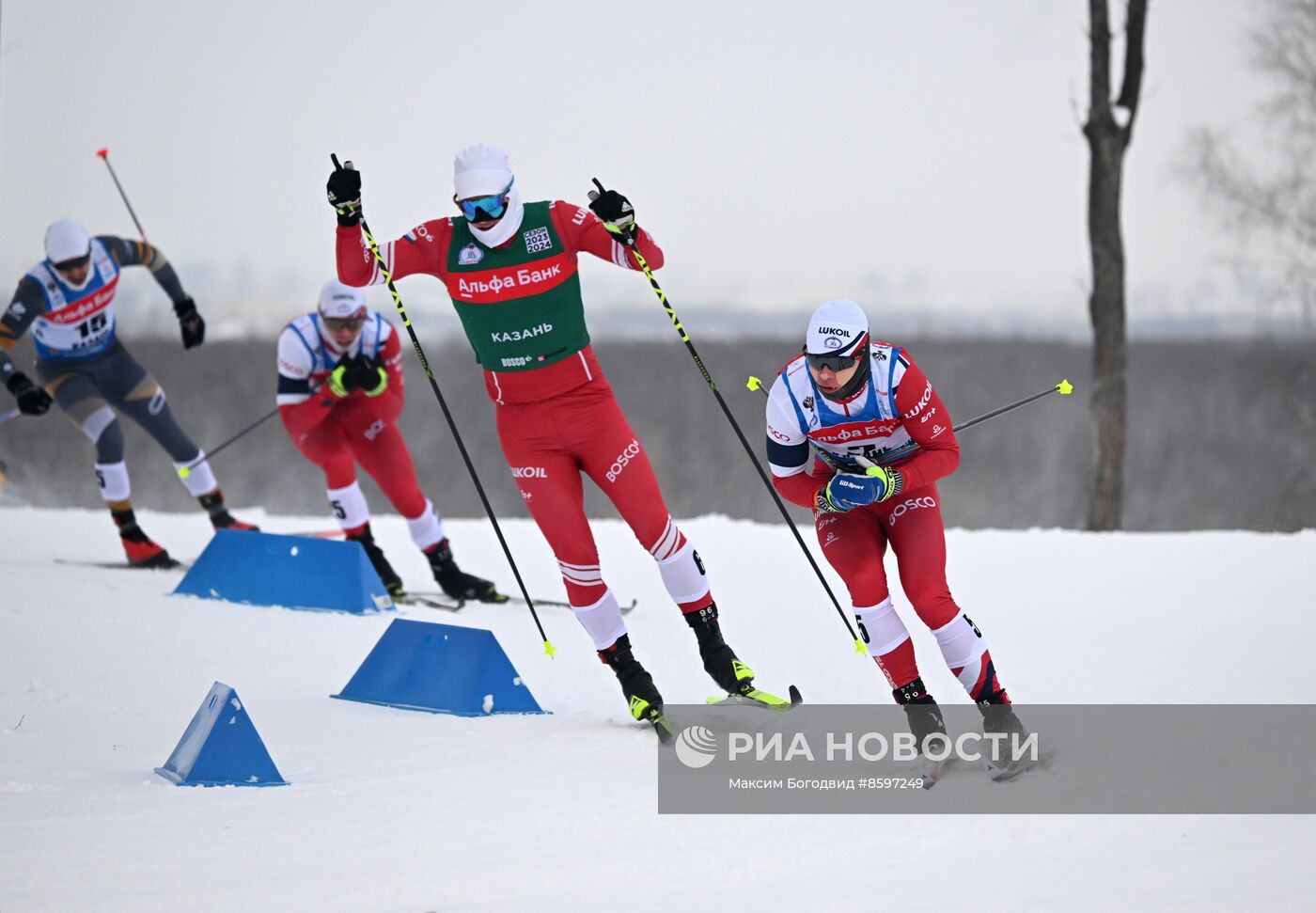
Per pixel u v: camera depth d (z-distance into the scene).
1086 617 26.53
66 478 140.62
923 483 16.05
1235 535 38.81
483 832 13.48
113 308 31.95
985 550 36.19
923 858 12.38
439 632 20.94
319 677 22.78
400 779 16.16
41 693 20.89
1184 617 26.31
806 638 25.27
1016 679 20.83
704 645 19.08
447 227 18.30
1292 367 139.50
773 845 12.88
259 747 16.38
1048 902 10.77
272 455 142.12
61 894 11.59
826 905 10.84
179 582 30.39
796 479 16.91
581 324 18.59
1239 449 147.25
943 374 182.12
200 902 11.31
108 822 14.25
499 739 18.20
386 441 29.52
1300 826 12.99
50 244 30.64
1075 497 158.00
